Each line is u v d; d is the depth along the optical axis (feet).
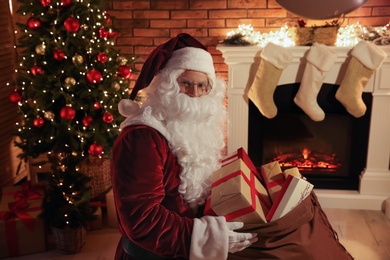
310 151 11.22
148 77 4.22
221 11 11.37
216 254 3.86
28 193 9.17
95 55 9.08
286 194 4.39
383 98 10.26
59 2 8.62
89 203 9.51
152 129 4.09
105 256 8.77
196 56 4.25
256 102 10.44
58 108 9.01
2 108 11.39
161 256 4.28
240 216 4.19
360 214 10.57
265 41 10.54
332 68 10.26
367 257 8.72
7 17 11.39
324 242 4.66
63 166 8.82
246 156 5.28
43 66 8.83
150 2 11.46
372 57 9.75
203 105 4.28
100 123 9.13
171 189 4.22
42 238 8.78
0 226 8.48
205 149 4.42
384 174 10.73
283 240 4.35
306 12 8.93
